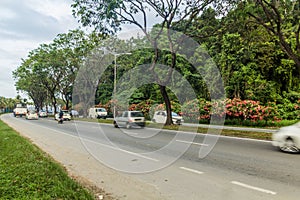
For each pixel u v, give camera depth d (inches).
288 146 366.9
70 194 185.3
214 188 211.8
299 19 544.4
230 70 990.4
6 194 182.9
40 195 182.1
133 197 194.5
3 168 253.8
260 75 1062.4
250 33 662.5
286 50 551.5
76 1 595.8
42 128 821.2
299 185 217.5
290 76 1077.8
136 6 631.2
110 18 598.2
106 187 218.1
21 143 423.8
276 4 555.8
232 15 580.7
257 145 433.1
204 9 644.1
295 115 1011.9
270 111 872.3
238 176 245.8
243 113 866.1
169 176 247.8
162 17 666.8
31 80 1883.6
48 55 1453.0
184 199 188.7
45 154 351.6
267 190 205.3
